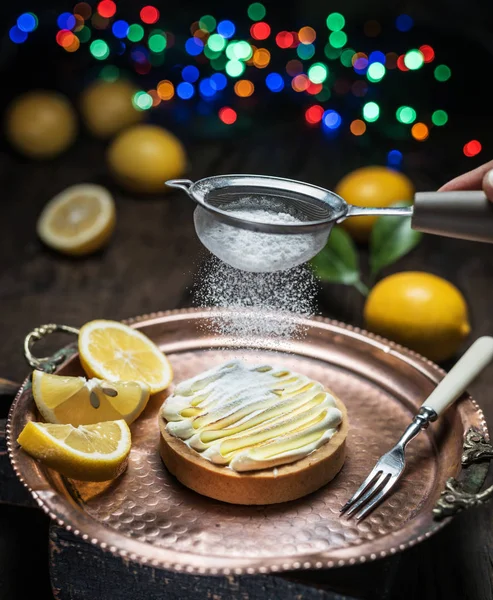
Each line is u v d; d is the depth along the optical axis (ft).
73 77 4.02
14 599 1.74
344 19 4.02
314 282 2.70
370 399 2.03
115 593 1.63
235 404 1.81
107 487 1.76
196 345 2.15
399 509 1.73
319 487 1.77
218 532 1.67
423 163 3.51
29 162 3.47
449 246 3.02
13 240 2.95
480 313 2.64
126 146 3.17
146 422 1.93
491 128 3.83
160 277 2.79
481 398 2.28
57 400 1.82
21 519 1.90
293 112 4.02
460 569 1.81
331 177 3.37
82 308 2.60
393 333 2.30
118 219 3.12
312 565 1.48
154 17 3.85
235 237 1.68
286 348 2.15
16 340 2.44
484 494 1.60
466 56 4.01
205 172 3.35
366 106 3.50
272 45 3.99
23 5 3.80
